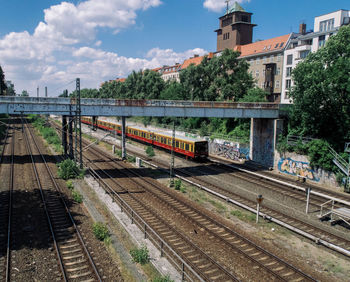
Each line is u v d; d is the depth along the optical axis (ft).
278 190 84.69
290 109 107.14
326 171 90.63
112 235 49.52
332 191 84.53
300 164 99.55
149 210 63.36
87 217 58.23
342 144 92.94
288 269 41.88
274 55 198.49
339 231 57.26
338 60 82.99
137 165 109.70
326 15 169.37
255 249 47.39
